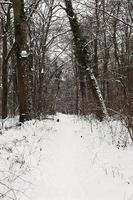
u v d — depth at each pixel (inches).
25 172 318.3
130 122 410.6
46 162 366.6
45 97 1133.1
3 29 952.3
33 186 287.1
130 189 272.8
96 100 709.9
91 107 760.3
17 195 261.9
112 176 309.3
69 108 2546.8
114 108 481.7
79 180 305.9
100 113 697.6
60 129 677.3
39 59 1127.6
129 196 257.4
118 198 256.1
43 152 411.2
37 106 1010.1
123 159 365.4
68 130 655.8
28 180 299.6
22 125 610.2
